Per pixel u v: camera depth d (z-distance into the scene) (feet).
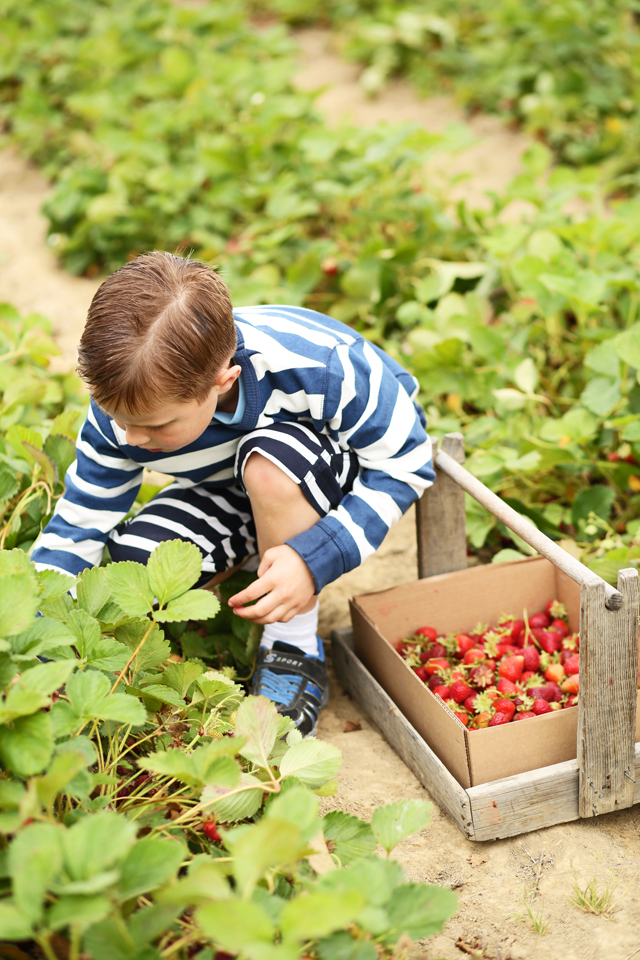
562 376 7.91
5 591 3.52
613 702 4.36
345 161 10.59
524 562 5.73
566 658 5.42
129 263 4.20
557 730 4.52
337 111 14.93
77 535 4.99
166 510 5.22
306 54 17.07
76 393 7.58
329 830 3.84
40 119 13.55
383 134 10.50
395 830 3.48
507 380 7.57
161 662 4.32
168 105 12.87
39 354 6.89
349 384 4.55
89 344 3.97
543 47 14.19
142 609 3.90
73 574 5.00
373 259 8.91
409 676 4.83
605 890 4.22
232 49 15.07
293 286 8.90
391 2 16.38
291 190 10.69
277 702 5.00
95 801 3.70
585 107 13.34
